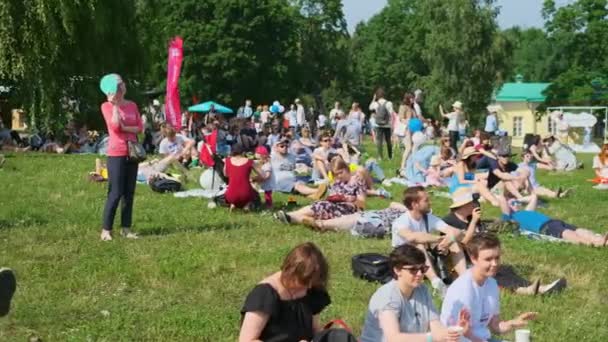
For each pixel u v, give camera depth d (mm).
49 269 10047
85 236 12055
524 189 18062
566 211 17000
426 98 76250
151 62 34281
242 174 14812
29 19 26156
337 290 9500
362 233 12633
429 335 6277
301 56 90875
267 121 42219
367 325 6539
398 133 29422
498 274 10039
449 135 29359
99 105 31734
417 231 9922
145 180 18797
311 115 57250
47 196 16203
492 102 73062
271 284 5848
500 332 7156
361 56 104688
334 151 20172
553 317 8875
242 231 12844
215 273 10211
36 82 27562
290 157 19031
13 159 23766
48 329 7867
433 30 73625
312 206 13242
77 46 30172
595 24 68125
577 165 29125
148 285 9578
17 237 11812
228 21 74125
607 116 57781
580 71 67000
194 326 8016
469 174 16484
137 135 11984
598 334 8391
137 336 7707
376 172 21219
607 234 12578
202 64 74125
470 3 71688
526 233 13266
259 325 5758
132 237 12055
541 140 28984
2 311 5145
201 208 15164
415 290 6508
